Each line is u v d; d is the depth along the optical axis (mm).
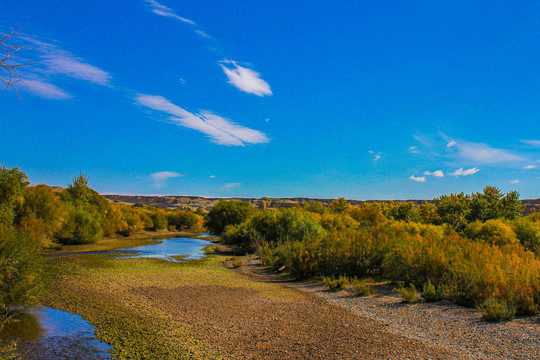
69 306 10492
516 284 9961
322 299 12086
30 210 27906
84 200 41531
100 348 7363
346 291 13414
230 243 33656
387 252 16594
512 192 50844
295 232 29766
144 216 67500
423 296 11438
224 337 7992
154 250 32969
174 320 9344
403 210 64062
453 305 10664
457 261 12898
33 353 7039
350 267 16797
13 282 9930
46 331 8352
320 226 31297
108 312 9984
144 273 17469
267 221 32594
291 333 8195
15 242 10477
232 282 15656
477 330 8148
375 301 11539
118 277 15727
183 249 34750
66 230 34281
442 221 49156
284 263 19766
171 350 7234
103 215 46594
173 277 16453
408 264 13922
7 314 9391
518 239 28062
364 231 18641
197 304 11141
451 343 7332
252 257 26859
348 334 8031
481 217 48250
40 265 11180
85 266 19062
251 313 10094
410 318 9359
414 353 6777
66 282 13859
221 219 52094
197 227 81312
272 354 6926
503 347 7004
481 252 13773
